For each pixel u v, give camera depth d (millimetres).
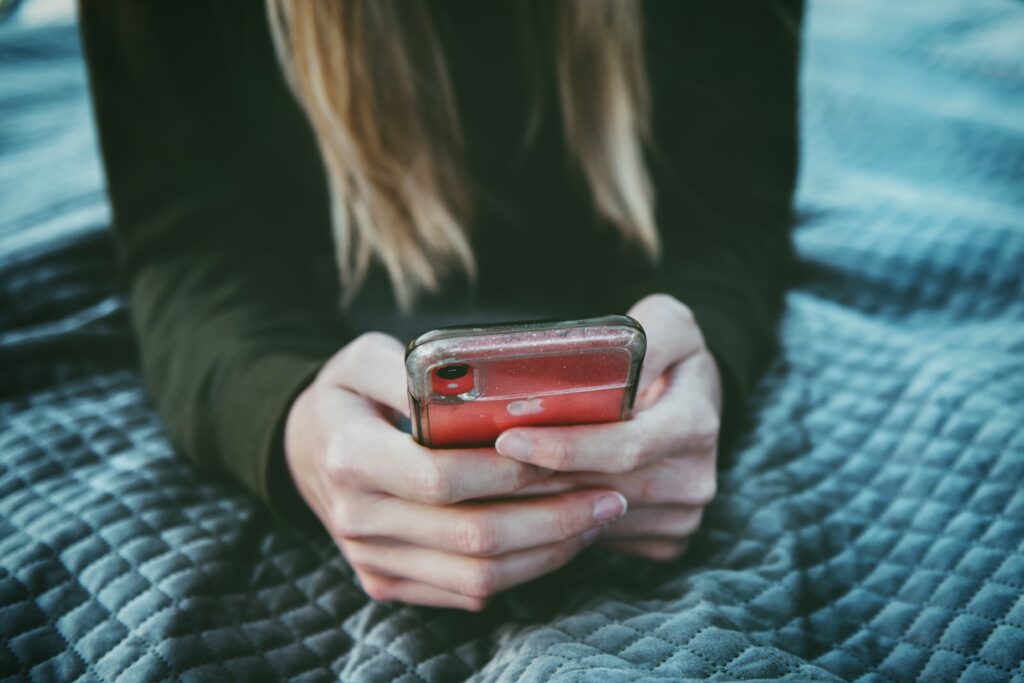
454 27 1011
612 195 1027
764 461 840
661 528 683
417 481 560
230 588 700
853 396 934
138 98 952
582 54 990
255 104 1023
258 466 715
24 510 779
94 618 651
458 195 1032
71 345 1038
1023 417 818
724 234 1013
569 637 599
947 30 1914
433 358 504
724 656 552
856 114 1654
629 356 534
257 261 942
